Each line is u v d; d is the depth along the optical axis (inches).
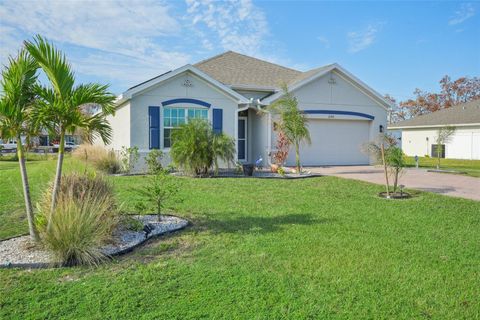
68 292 141.3
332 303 134.6
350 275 159.6
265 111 642.2
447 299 138.8
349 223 249.6
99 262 173.2
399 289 146.8
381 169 645.3
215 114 614.2
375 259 179.6
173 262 173.9
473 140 1099.9
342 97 746.2
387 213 283.4
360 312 128.6
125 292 141.3
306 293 142.1
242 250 190.9
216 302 134.3
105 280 152.9
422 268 169.0
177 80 585.6
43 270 163.8
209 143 517.0
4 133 187.6
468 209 302.5
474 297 140.6
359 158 773.3
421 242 208.7
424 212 289.0
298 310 129.3
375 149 452.4
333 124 750.5
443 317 126.0
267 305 132.5
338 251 190.4
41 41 183.0
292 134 558.6
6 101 180.5
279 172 544.7
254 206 302.5
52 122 190.5
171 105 583.2
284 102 563.8
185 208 291.6
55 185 192.5
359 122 773.3
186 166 506.3
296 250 191.3
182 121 593.0
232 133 628.1
